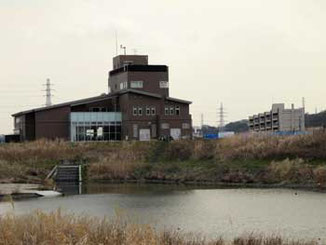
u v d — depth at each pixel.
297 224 32.00
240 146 71.19
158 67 106.06
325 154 61.38
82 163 77.19
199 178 65.56
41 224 19.09
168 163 74.38
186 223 32.66
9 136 99.12
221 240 23.23
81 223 19.67
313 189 52.75
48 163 78.06
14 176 68.06
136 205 42.50
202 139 81.88
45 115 91.31
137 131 92.00
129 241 17.78
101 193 53.19
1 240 17.28
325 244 25.67
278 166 61.00
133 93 92.25
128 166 72.94
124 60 117.88
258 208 39.41
